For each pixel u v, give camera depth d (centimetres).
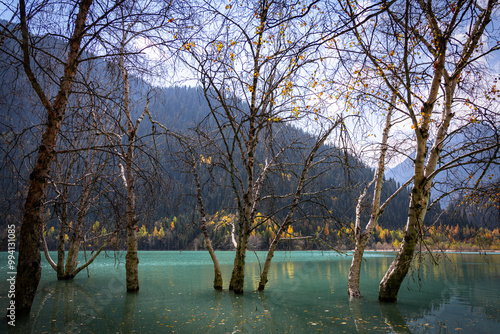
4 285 1172
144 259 3119
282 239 1124
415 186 795
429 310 848
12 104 662
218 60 668
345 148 812
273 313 802
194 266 2317
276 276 1722
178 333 628
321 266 2458
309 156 1053
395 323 713
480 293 1147
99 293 1086
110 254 3200
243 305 895
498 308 878
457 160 696
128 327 668
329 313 806
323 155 1029
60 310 819
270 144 880
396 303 932
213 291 1132
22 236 620
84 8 657
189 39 620
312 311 828
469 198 723
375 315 786
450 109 808
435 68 757
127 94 1020
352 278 1050
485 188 685
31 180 612
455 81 810
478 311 841
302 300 983
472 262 2747
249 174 996
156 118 1212
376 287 1302
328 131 968
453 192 781
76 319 725
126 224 1073
